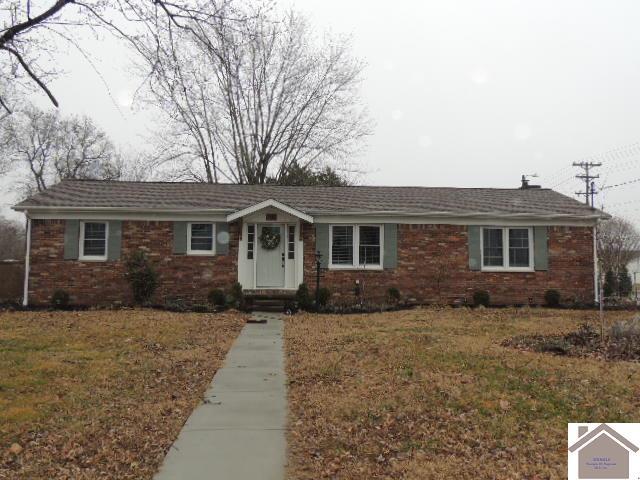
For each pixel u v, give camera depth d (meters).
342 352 9.84
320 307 16.69
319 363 9.04
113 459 5.17
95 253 17.78
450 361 8.84
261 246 18.17
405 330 12.21
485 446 5.46
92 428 5.95
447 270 18.42
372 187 22.34
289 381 8.11
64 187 19.95
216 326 13.22
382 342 10.54
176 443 5.58
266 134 32.25
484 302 17.95
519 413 6.36
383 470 4.93
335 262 18.27
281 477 4.79
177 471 4.89
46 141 41.97
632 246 49.97
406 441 5.60
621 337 10.58
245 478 4.76
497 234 18.78
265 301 17.08
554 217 18.44
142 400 7.05
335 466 5.01
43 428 5.95
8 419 6.16
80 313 15.24
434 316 15.12
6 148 39.66
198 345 10.85
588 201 40.91
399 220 18.42
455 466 4.96
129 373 8.41
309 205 18.66
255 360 9.58
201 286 17.80
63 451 5.34
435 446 5.45
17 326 12.70
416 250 18.41
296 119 32.31
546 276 18.61
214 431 5.95
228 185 21.92
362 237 18.44
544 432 5.77
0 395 7.09
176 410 6.66
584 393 7.02
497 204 19.55
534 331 12.12
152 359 9.39
